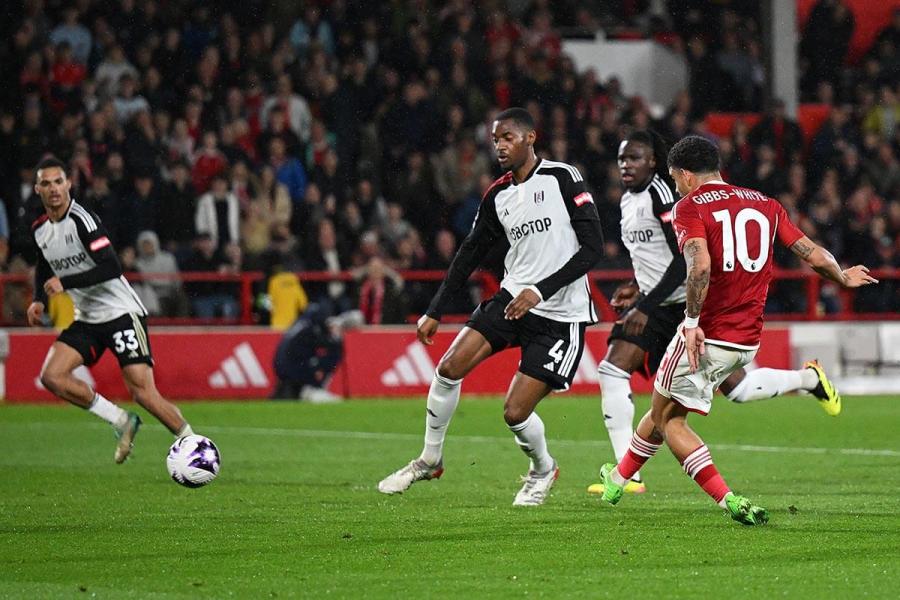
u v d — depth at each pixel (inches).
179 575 707.4
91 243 1105.4
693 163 849.5
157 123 2373.3
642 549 776.9
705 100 2938.0
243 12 2637.8
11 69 2363.4
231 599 645.9
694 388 858.1
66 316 2133.4
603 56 3100.4
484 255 988.6
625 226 1080.8
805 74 3176.7
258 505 980.6
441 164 2507.4
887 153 2876.5
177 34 2516.0
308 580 691.4
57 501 1007.0
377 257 2257.6
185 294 2236.7
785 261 2591.0
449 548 784.9
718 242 838.5
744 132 2748.5
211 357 2126.0
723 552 765.9
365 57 2711.6
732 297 845.8
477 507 965.8
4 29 2429.9
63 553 773.9
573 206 943.0
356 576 701.3
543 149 2632.9
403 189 2491.4
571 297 956.6
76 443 1485.0
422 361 2213.3
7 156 2298.2
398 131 2549.2
